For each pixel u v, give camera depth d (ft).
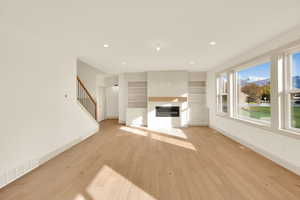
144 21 7.75
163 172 8.54
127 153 11.47
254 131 11.85
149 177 8.01
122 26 8.29
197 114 22.53
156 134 17.43
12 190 6.90
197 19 7.56
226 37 9.82
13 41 7.91
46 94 10.12
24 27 8.23
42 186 7.20
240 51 12.73
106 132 18.44
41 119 9.66
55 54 11.05
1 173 7.14
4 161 7.30
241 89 14.61
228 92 15.92
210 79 20.93
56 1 6.06
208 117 22.21
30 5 6.31
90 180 7.72
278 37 9.55
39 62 9.59
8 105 7.57
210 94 21.02
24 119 8.44
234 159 10.34
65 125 12.14
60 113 11.54
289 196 6.45
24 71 8.52
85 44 11.02
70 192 6.73
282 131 9.14
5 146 7.37
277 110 9.57
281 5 6.41
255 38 9.96
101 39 10.11
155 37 9.81
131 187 7.11
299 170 8.09
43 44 9.93
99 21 7.72
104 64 17.66
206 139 15.33
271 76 10.05
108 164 9.57
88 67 20.25
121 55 13.87
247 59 12.75
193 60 15.81
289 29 8.66
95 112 18.83
